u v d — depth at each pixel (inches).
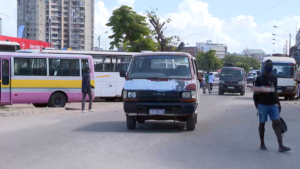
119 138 371.2
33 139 367.6
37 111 636.7
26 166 259.0
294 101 1011.3
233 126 467.2
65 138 372.2
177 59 435.8
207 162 272.2
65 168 253.0
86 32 4825.3
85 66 740.0
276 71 1042.7
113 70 940.0
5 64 670.5
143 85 403.5
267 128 452.4
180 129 439.5
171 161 274.2
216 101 935.0
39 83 695.1
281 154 303.1
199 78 495.2
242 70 1291.8
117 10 1413.6
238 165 264.4
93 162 269.9
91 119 539.5
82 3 4741.6
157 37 1642.5
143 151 308.8
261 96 313.6
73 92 724.7
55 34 4618.6
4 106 730.8
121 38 1425.9
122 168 253.1
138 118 418.0
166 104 395.9
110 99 1006.4
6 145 336.5
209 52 4564.5
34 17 4520.2
